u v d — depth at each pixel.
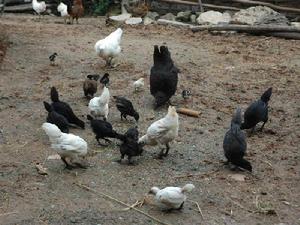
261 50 16.06
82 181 7.59
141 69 13.45
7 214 6.67
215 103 11.27
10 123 9.66
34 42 15.88
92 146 8.80
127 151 8.08
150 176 7.86
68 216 6.65
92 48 15.52
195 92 11.91
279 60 14.98
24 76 12.48
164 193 6.74
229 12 20.69
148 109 10.67
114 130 9.11
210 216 6.86
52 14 23.23
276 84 12.77
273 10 20.09
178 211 6.93
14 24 19.16
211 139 9.38
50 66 13.38
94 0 23.28
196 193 7.43
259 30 17.72
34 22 20.06
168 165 8.26
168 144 8.55
